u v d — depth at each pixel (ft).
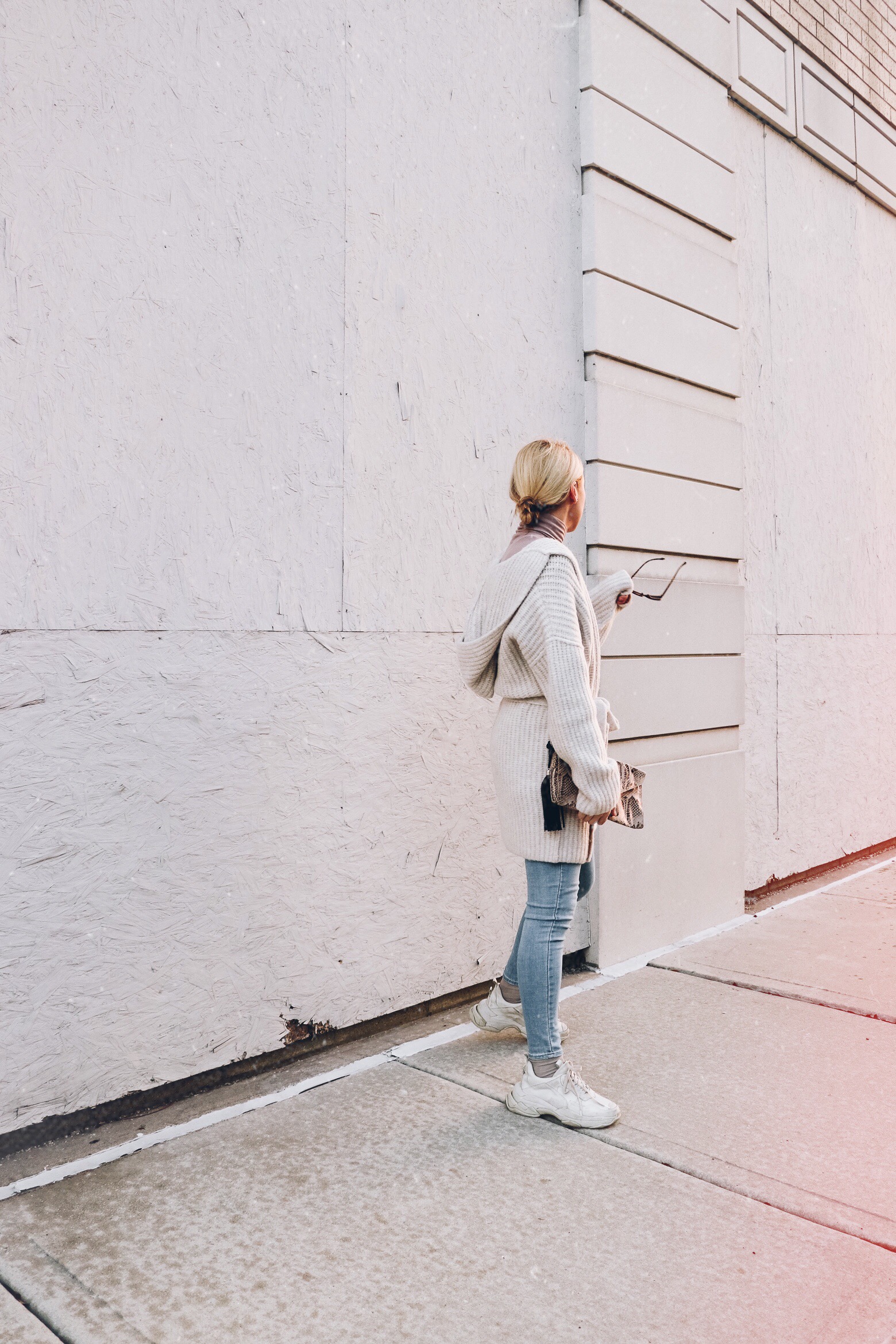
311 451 9.42
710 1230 6.77
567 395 12.17
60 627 7.68
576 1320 5.83
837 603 18.29
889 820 19.93
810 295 17.52
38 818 7.58
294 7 9.26
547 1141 7.94
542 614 7.79
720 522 14.38
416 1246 6.52
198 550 8.55
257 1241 6.55
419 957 10.53
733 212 14.73
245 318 8.88
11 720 7.43
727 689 14.51
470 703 11.02
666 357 13.35
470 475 11.01
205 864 8.65
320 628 9.52
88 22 7.78
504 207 11.39
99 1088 7.99
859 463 19.03
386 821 10.15
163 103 8.28
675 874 13.51
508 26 11.48
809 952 13.03
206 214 8.59
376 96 10.01
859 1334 5.74
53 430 7.62
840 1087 9.00
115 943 8.06
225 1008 8.83
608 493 12.30
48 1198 7.01
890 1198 7.19
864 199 19.30
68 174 7.68
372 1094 8.77
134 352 8.11
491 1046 9.85
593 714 7.71
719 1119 8.38
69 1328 5.70
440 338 10.67
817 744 17.65
